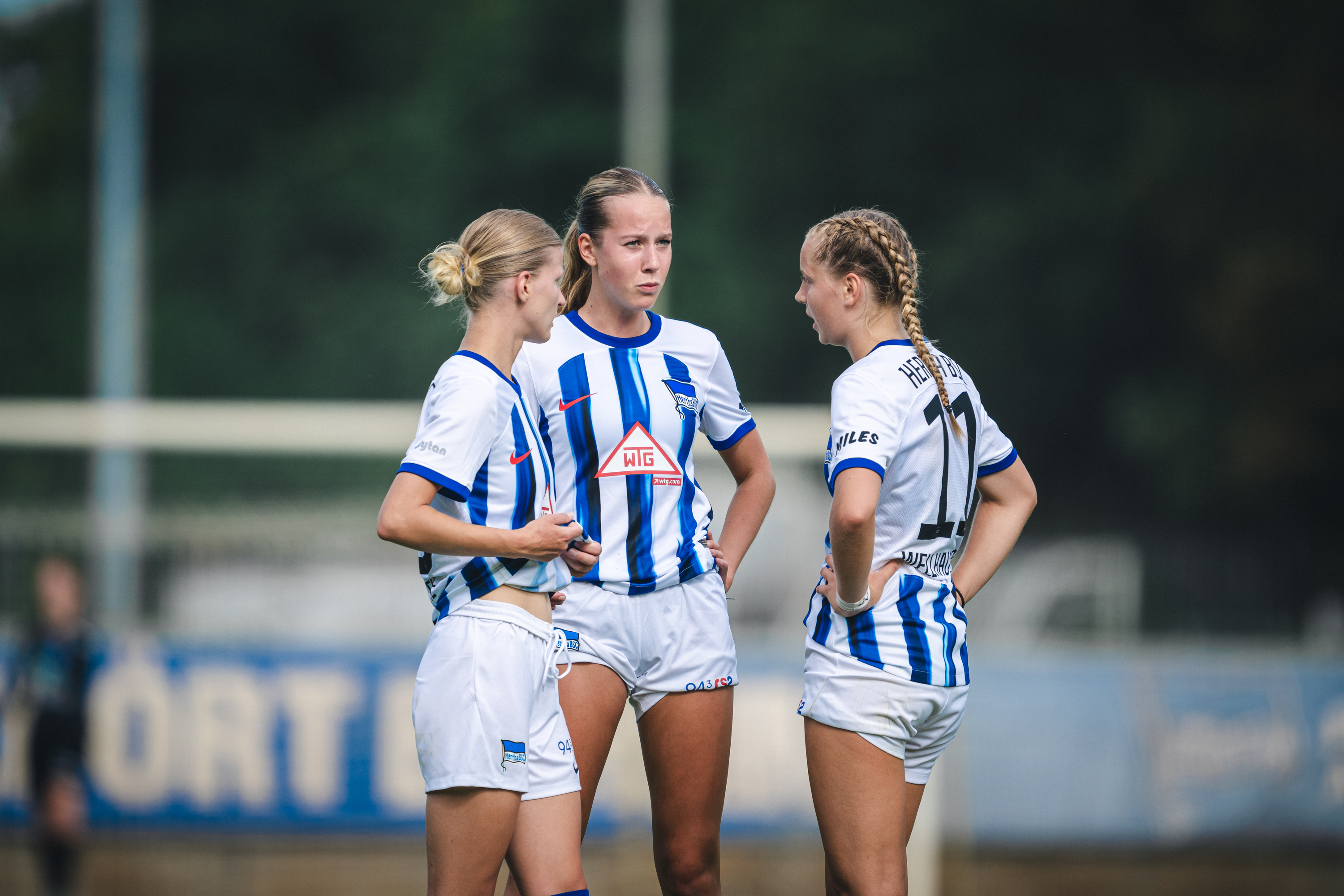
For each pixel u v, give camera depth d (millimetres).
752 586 27453
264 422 29172
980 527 12023
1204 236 76188
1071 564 30594
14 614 28094
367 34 87188
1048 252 79625
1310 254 72562
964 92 83000
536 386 12109
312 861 27844
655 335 12445
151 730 27844
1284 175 75312
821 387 80562
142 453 29062
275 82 87375
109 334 53281
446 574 10828
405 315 82312
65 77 88688
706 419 12992
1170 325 78062
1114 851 28922
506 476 10750
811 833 27297
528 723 10758
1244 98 77312
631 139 54375
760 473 13320
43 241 85375
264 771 27844
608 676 12094
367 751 27922
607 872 27172
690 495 12508
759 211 83000
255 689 27953
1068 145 82312
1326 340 71688
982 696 29312
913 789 11578
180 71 86812
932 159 83000
